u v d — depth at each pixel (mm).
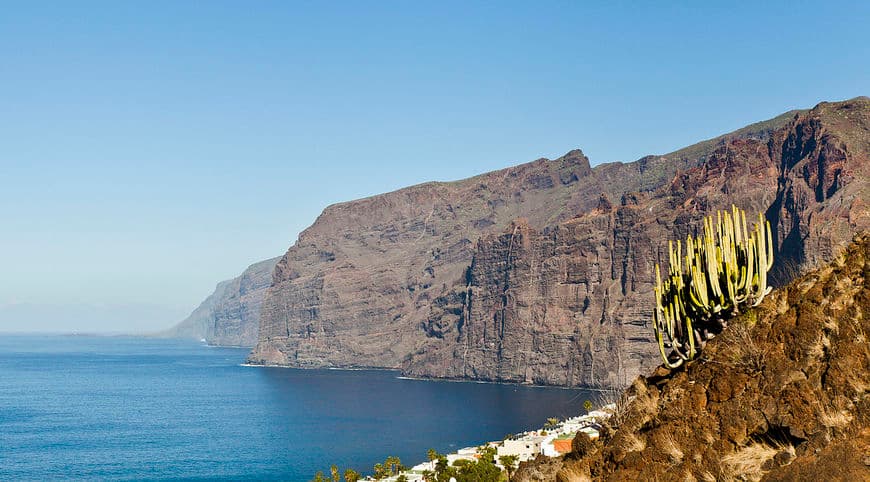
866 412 12266
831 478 11758
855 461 11648
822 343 13914
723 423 14812
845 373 12961
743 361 15273
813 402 13289
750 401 14578
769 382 14430
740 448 14359
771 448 13828
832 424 12734
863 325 13219
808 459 12375
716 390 15492
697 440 15219
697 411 15672
